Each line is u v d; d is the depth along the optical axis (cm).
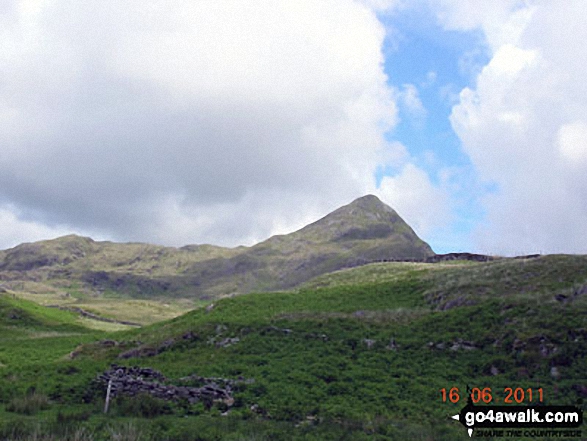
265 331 4206
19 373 3697
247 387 2856
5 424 1911
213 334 4391
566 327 3219
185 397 2691
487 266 6009
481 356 3266
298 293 6731
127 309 17925
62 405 2655
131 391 2827
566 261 5259
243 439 1855
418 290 5744
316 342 3819
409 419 2409
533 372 2923
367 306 5331
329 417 2375
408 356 3419
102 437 1866
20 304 9881
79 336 6781
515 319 3591
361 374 3103
